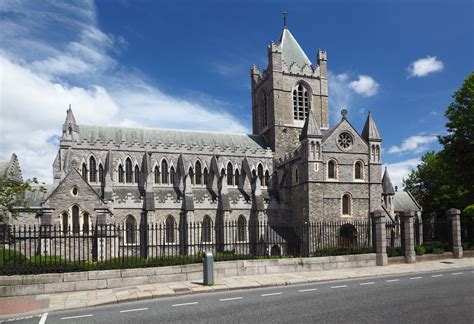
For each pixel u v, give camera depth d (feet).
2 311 63.67
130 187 193.67
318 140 185.98
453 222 126.41
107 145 195.11
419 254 121.60
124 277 83.30
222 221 183.62
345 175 188.55
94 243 143.95
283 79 234.17
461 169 179.93
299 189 191.31
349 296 66.39
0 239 102.47
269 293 72.13
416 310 54.95
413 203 254.68
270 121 235.20
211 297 69.82
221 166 212.02
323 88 242.78
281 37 253.03
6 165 185.16
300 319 51.29
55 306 66.08
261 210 186.70
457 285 75.82
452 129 180.04
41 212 145.59
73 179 148.56
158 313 57.82
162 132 221.66
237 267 93.25
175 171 204.03
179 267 87.81
